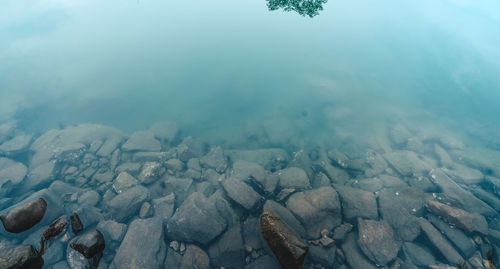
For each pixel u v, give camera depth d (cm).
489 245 760
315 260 715
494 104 1499
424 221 826
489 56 1878
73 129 1252
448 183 975
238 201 841
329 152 1170
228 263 704
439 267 712
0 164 1037
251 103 1554
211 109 1516
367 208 845
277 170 1083
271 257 704
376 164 1106
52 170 1024
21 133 1279
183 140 1271
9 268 530
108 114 1457
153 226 775
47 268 646
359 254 739
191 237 747
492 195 949
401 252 754
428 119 1402
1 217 658
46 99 1512
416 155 1141
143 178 990
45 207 735
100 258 690
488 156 1130
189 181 991
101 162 1095
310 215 809
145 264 680
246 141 1305
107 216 831
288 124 1386
